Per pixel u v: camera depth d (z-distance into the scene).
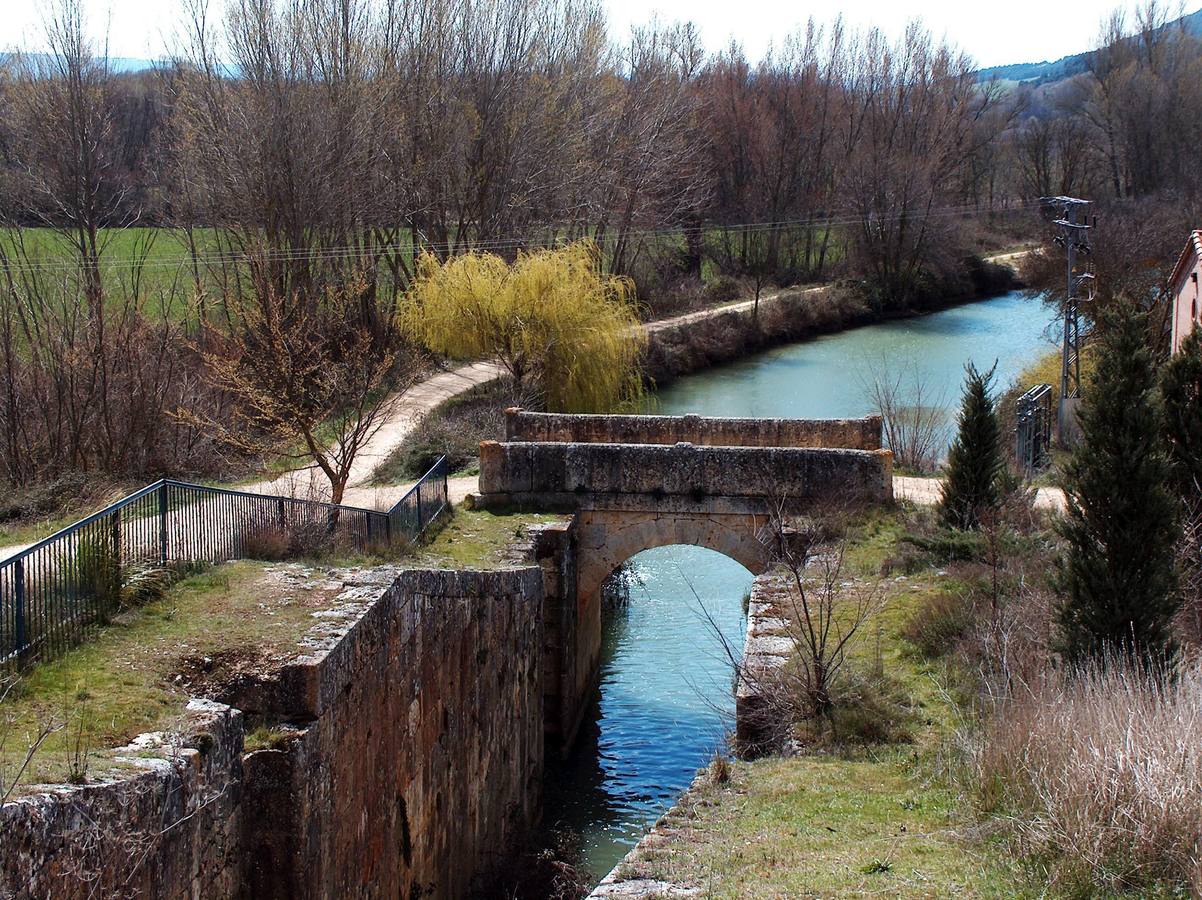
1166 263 41.59
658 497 22.55
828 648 16.08
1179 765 9.27
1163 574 12.93
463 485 24.97
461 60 45.66
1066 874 8.91
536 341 35.31
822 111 71.88
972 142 77.75
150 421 27.59
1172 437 15.51
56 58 33.94
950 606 16.34
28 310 31.70
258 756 11.23
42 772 9.13
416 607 14.94
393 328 39.25
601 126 50.59
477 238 45.88
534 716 20.25
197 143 39.53
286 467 28.39
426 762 15.18
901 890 9.20
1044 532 18.66
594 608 24.86
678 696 24.16
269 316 28.42
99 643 12.29
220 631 12.71
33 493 23.22
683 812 11.66
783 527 20.33
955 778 11.63
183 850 10.06
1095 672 11.50
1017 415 30.20
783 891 9.35
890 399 36.44
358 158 39.69
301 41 38.78
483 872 17.14
